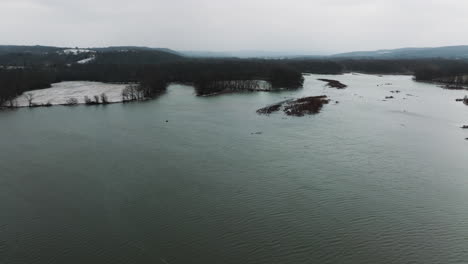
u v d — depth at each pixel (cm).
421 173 5628
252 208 4553
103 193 4972
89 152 6650
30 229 4084
